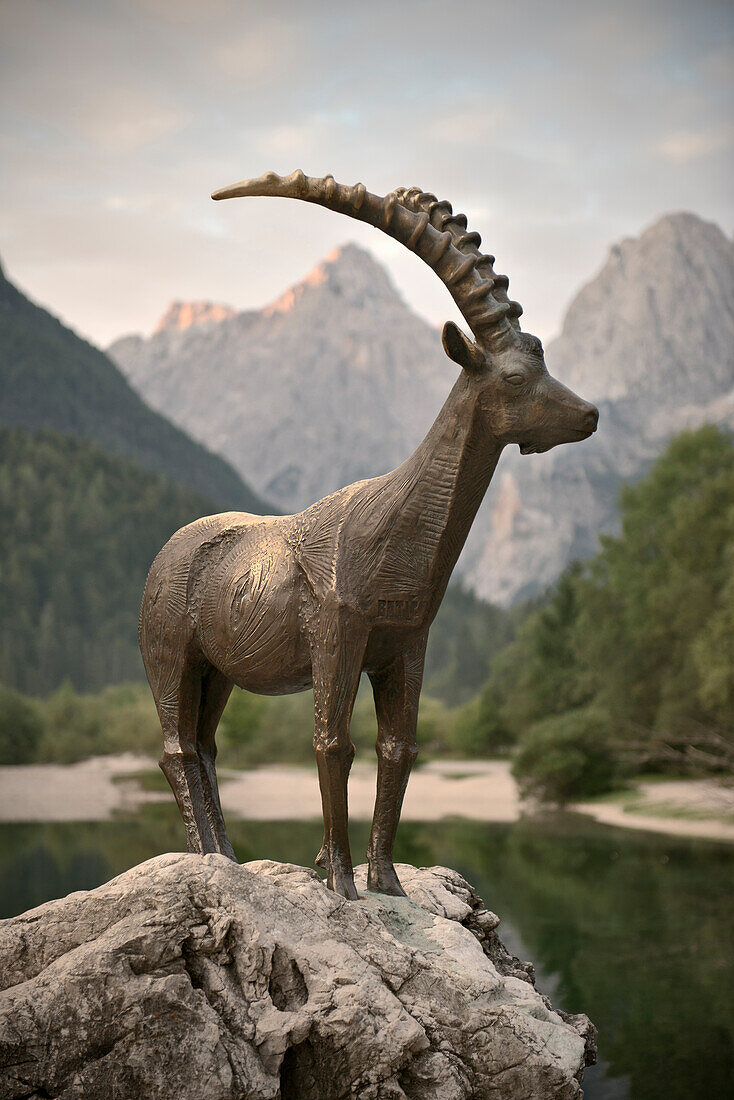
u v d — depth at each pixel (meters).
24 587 107.81
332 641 4.87
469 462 4.89
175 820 32.72
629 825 29.11
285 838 25.34
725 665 27.53
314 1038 4.19
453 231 4.97
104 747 63.47
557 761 34.16
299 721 59.66
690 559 34.28
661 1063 8.96
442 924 5.05
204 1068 3.90
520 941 14.07
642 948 13.54
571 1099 4.53
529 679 44.47
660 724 32.94
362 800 40.19
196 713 5.61
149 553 122.94
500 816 32.31
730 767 29.80
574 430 4.72
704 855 22.86
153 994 3.97
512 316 4.89
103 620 110.38
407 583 4.93
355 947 4.53
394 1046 4.18
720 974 12.13
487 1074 4.48
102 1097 3.83
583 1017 5.75
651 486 38.12
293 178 4.82
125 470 139.25
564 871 20.58
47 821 32.41
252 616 5.16
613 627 37.72
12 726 60.91
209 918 4.23
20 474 125.81
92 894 4.40
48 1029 3.90
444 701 95.81
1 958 4.26
